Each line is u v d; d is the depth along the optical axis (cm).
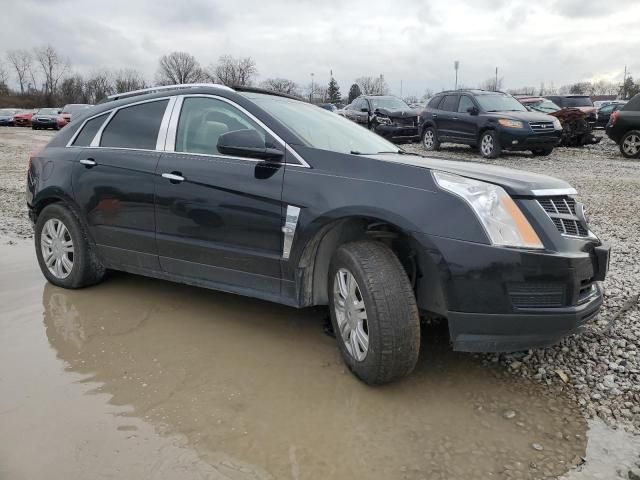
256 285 354
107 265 445
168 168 387
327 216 311
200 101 394
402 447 256
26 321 397
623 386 309
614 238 623
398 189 297
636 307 412
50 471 235
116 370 324
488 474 238
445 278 283
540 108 1880
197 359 339
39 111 3866
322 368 329
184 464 241
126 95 455
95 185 427
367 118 1814
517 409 289
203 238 370
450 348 360
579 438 264
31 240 643
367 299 290
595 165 1271
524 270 277
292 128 354
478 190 288
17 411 279
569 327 285
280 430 267
